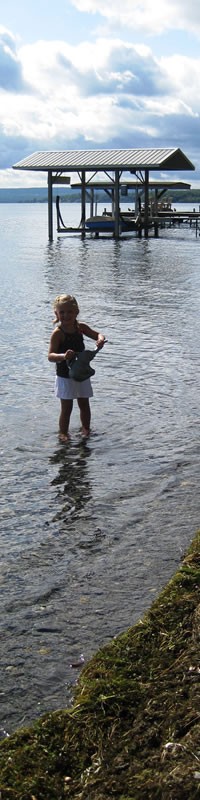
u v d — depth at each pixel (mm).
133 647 3736
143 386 9547
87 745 3074
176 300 18203
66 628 4137
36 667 3781
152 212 58375
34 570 4848
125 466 6734
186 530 5387
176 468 6668
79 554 5059
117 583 4645
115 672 3533
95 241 44750
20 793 2842
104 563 4918
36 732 3188
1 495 6082
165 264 28984
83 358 7410
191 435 7613
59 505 5883
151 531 5391
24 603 4430
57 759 3012
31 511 5777
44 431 7766
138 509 5781
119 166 41750
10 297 18922
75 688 3551
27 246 41188
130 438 7512
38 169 43719
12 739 3166
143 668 3551
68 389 7480
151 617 4000
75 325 7637
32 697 3545
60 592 4555
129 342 12547
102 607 4355
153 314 15844
